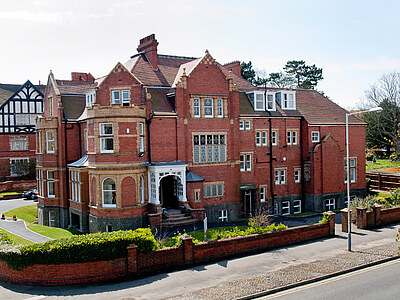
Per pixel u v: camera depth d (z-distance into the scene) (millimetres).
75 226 33719
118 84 30938
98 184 28828
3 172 55344
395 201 34844
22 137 56781
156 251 19547
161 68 35719
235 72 42156
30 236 27453
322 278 18656
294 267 20047
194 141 32844
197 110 33031
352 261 21031
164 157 31391
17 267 18156
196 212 31031
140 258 19141
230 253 21891
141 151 29938
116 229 28516
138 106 29312
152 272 19391
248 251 22594
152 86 33031
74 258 17938
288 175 38781
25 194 48688
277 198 37969
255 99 37250
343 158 40469
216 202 33719
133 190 29109
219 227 29625
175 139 31922
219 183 33906
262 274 18969
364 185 42969
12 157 56281
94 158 28984
